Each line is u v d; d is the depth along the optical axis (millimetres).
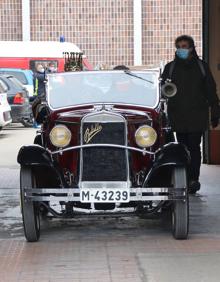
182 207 9961
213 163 18672
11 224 11727
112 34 43375
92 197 9688
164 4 42906
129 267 8828
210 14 18000
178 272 8578
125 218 11992
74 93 11258
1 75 32969
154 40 43250
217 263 8977
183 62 13562
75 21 43312
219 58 18016
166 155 9844
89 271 8695
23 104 31938
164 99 11148
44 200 9750
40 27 43281
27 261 9250
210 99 13648
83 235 10781
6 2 43250
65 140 10133
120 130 9984
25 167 9906
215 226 11305
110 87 11305
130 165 9969
